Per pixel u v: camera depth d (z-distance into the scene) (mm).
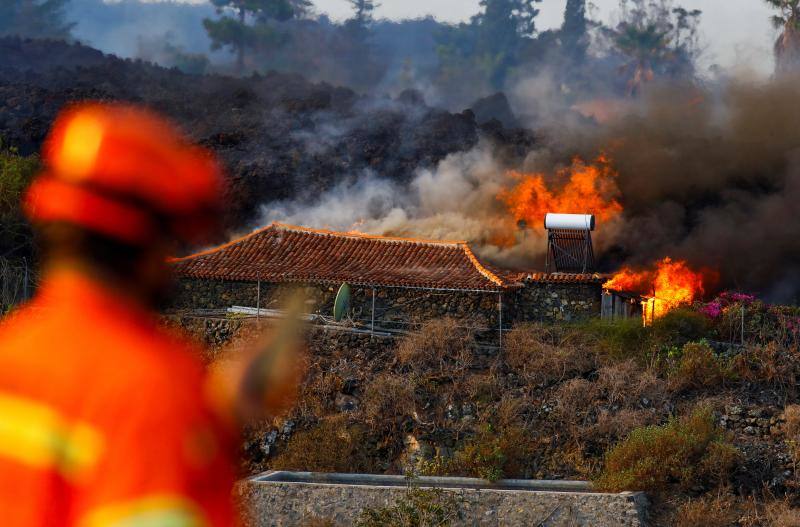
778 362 73500
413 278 80938
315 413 72312
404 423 71250
